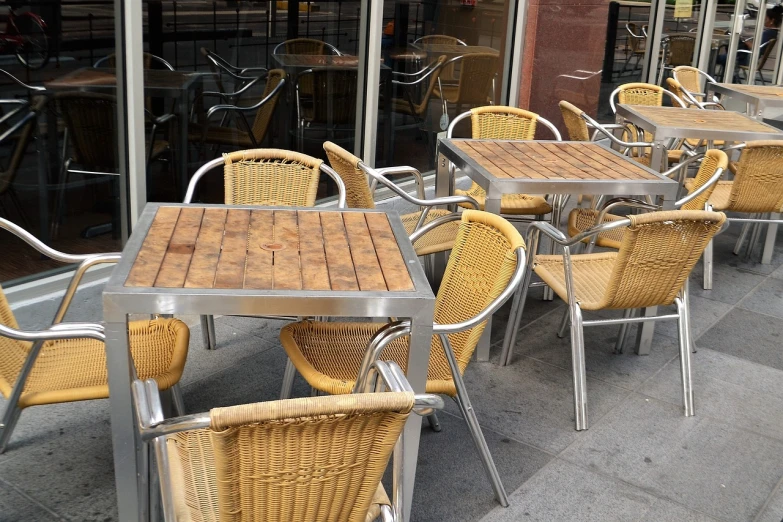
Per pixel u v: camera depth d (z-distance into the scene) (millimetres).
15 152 3521
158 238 2305
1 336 2164
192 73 4109
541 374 3490
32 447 2691
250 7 4320
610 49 7531
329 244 2355
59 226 3748
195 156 4254
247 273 2094
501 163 3578
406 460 2260
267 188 3311
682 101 5859
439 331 2205
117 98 3795
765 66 10195
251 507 1479
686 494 2715
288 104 4719
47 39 3488
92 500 2447
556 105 6922
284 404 1347
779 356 3838
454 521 2484
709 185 3502
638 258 2898
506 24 6305
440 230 3715
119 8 3684
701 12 8766
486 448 2549
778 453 3004
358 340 2621
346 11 4902
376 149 5410
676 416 3223
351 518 1591
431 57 5668
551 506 2596
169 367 2322
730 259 5230
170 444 1942
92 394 2205
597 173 3467
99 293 3738
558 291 3156
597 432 3061
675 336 3984
